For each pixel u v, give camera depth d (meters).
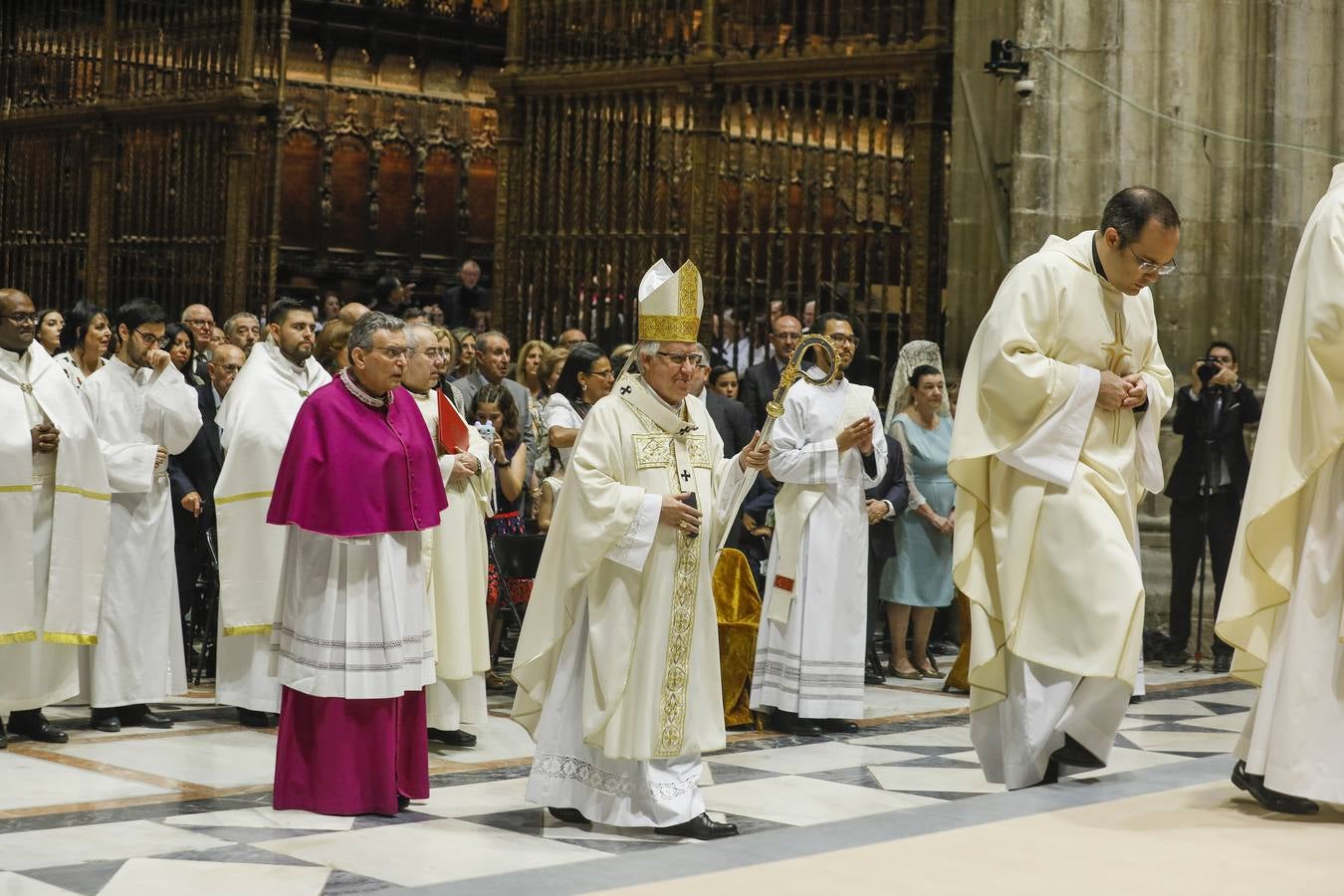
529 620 4.74
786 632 6.87
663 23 10.55
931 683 8.45
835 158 9.94
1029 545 4.97
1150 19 9.54
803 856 3.87
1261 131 9.58
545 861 4.30
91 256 13.20
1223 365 8.89
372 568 4.91
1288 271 9.62
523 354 9.39
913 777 5.76
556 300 10.99
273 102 12.37
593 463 4.62
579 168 10.84
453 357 7.36
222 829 4.64
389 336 4.96
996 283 9.84
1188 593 9.04
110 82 13.15
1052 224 9.59
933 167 9.84
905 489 7.97
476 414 8.09
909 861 3.80
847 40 10.00
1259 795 4.44
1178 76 9.53
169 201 12.81
